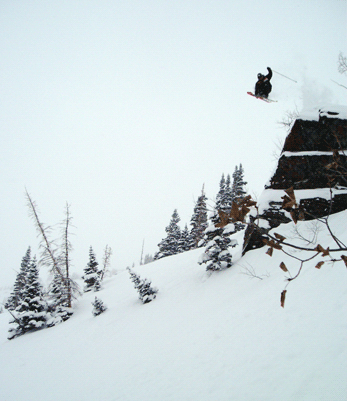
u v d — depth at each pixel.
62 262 18.45
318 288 4.93
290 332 4.07
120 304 14.36
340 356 2.89
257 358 3.92
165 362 5.52
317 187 8.98
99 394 5.36
